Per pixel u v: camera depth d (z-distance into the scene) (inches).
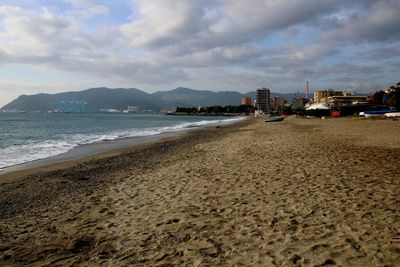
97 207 285.9
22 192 356.8
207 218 236.1
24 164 569.0
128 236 213.2
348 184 303.3
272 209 244.4
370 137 770.2
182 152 671.8
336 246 172.1
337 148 573.6
